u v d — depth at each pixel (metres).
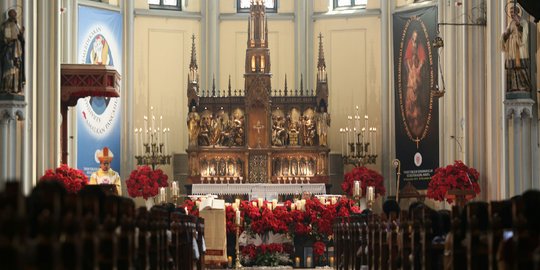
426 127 36.12
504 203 12.71
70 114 34.84
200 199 31.45
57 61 28.50
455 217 13.28
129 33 38.31
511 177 24.64
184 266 21.34
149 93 38.72
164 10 39.28
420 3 36.97
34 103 26.27
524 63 24.05
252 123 36.12
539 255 8.38
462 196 27.86
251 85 36.00
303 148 36.03
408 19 37.59
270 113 36.09
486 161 29.39
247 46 36.47
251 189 35.12
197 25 40.00
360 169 36.22
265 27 36.38
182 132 39.09
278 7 40.28
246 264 29.55
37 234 8.36
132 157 37.88
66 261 8.57
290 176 36.00
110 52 37.66
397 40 38.19
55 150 28.36
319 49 37.09
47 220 8.05
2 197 7.63
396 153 37.88
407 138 37.31
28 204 9.05
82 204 10.55
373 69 38.94
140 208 14.73
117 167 37.47
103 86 29.56
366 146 37.16
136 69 38.53
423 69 36.38
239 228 29.30
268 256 29.38
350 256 24.34
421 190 36.44
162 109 38.84
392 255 17.55
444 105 34.94
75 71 29.47
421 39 36.66
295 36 40.12
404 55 37.69
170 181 38.44
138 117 38.41
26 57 25.44
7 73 22.95
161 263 16.62
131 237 12.91
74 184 27.41
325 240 29.92
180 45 39.53
